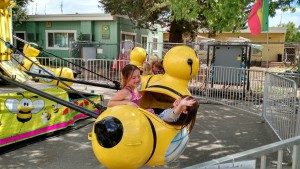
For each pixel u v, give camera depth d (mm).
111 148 2494
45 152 5203
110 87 6680
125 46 16547
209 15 7062
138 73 3359
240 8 6805
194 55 3859
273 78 6699
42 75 7266
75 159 4895
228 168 1752
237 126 7227
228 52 11312
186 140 3219
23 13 19547
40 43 20859
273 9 8180
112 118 2545
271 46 29500
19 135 5465
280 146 2043
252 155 1879
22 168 4516
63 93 6398
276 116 6320
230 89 10336
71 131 6512
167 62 3855
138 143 2523
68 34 20156
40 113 5867
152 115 2941
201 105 9797
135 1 15539
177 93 3691
